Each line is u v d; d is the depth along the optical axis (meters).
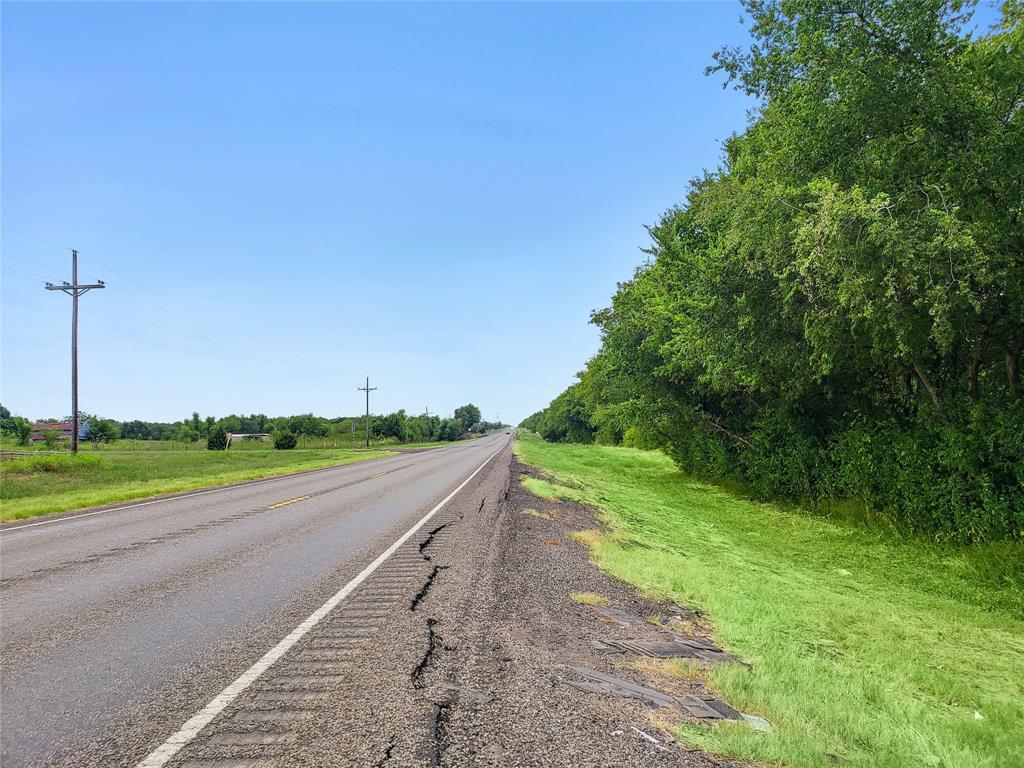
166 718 3.38
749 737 3.22
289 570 7.30
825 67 10.26
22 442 67.94
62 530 10.84
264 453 55.69
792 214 11.59
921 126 9.93
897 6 9.55
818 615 6.98
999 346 12.20
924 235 9.12
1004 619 7.79
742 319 14.29
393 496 16.41
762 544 12.59
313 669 4.09
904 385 14.21
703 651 4.87
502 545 8.64
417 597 5.96
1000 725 4.34
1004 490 10.73
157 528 10.88
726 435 22.69
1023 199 9.90
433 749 2.96
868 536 12.95
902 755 3.39
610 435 69.81
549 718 3.35
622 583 7.00
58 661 4.33
